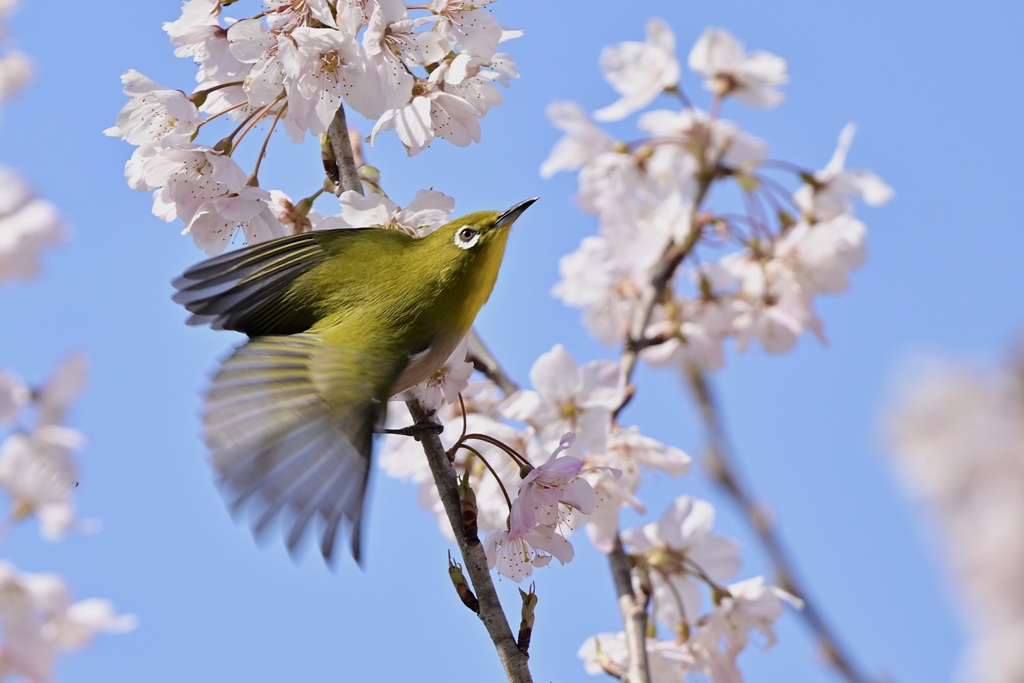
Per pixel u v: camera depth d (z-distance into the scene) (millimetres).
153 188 8547
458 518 6984
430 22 8344
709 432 8539
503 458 9156
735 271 10961
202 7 8383
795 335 10773
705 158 10266
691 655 9320
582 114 10516
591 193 10391
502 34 8375
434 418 7496
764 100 10414
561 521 8359
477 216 7840
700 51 10430
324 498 5824
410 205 8203
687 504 9766
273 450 6023
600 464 9148
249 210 8094
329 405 6496
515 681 6410
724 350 10852
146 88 8383
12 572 10258
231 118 8391
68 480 10414
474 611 6625
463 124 8461
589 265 10914
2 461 10367
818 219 10461
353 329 7211
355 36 7875
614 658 9234
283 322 7422
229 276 7336
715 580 9633
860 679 6922
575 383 9375
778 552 8070
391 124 8195
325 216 8367
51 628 10281
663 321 10867
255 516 5680
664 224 10164
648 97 10422
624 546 9664
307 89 7883
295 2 8086
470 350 9875
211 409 6258
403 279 7477
